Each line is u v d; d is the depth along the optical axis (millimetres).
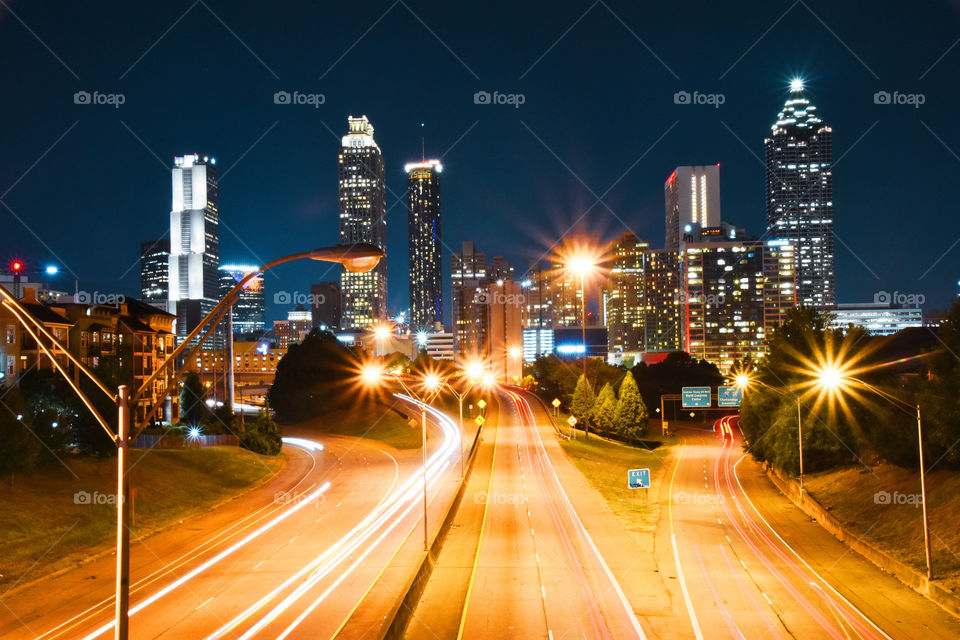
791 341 67125
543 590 33656
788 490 64125
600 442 98125
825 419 62188
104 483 53719
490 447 90750
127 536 13000
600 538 45188
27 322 13148
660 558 40250
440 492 62250
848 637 27562
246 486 66688
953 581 32969
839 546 43688
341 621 28219
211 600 31531
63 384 62812
